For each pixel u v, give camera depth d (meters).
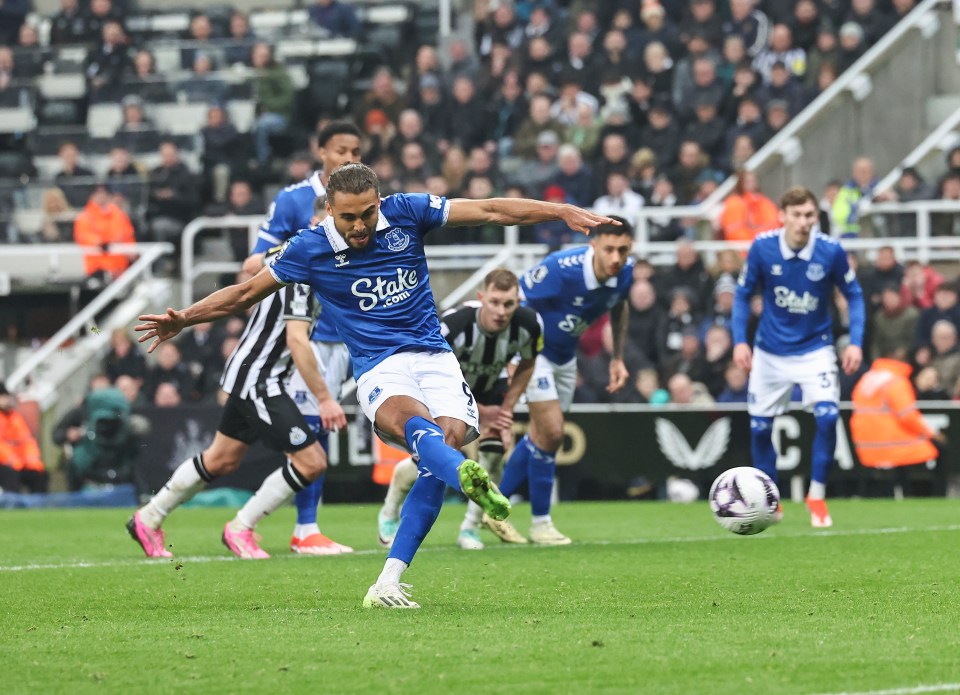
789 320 33.09
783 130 58.69
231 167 63.44
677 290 48.97
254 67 70.69
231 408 27.20
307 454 26.97
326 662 14.20
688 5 66.19
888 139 62.56
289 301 26.34
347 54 72.44
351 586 21.33
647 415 45.75
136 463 47.88
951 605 18.19
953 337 46.50
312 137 67.38
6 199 64.88
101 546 30.44
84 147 69.31
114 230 60.09
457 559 25.52
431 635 15.84
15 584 22.28
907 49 63.41
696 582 21.17
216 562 25.94
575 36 63.81
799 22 62.28
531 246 54.16
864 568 22.92
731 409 45.34
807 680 13.06
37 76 72.25
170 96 70.69
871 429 44.28
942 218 54.16
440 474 17.50
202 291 58.38
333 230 18.61
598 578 21.91
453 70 66.50
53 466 53.09
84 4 74.12
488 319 25.92
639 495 46.75
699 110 59.00
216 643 15.56
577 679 13.20
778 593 19.64
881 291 48.56
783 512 38.38
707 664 13.89
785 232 32.59
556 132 60.31
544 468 29.31
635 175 56.41
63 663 14.42
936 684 12.84
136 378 51.06
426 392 18.91
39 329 59.53
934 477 44.78
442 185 57.12
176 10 76.94
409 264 18.98
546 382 29.34
